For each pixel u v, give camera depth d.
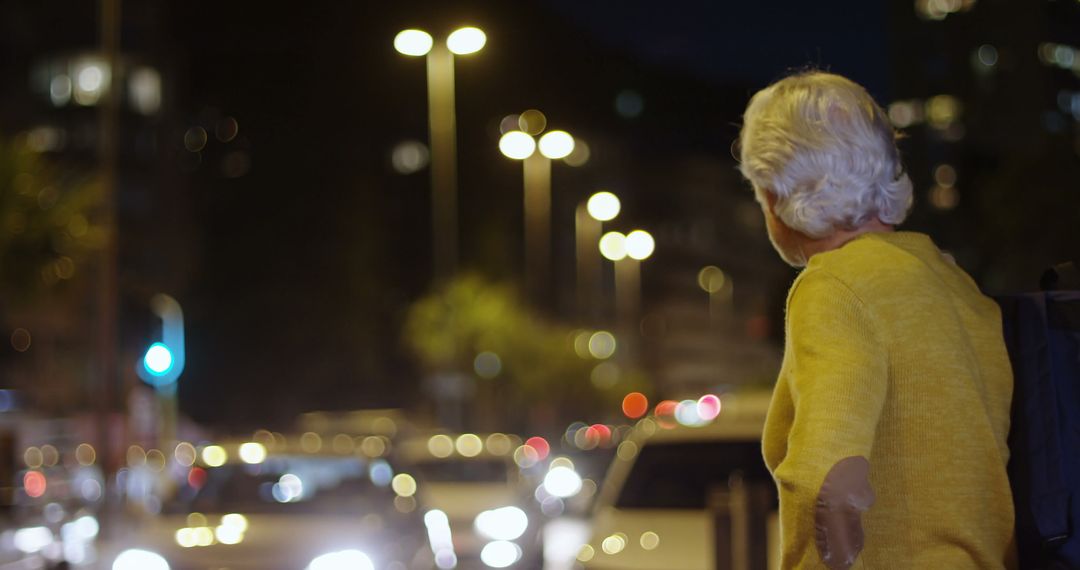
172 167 86.75
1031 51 30.33
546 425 75.56
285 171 93.81
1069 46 30.70
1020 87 30.56
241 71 96.19
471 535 18.67
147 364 27.16
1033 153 30.69
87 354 55.28
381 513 14.28
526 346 71.38
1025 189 30.33
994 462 2.91
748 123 3.26
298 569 12.89
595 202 57.69
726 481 9.86
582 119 145.62
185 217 88.69
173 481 14.94
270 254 89.75
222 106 95.44
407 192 99.94
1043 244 30.48
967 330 3.03
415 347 65.50
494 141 114.19
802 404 2.84
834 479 2.73
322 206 92.38
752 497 7.40
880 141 3.12
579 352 83.62
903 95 32.22
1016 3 30.34
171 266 85.62
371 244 90.44
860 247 3.04
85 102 79.88
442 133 45.22
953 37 31.25
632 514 9.64
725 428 10.37
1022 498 2.93
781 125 3.14
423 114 101.25
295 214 91.81
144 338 50.19
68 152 79.19
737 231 164.25
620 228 143.00
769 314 12.23
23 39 79.12
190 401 84.19
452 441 22.12
